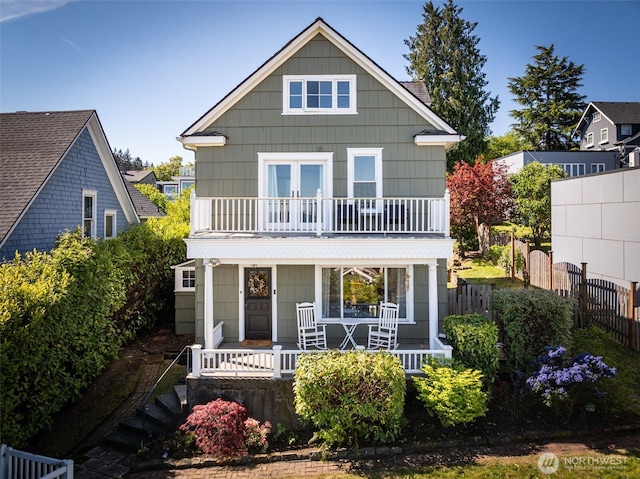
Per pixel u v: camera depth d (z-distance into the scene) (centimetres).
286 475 667
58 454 751
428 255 948
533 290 985
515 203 2369
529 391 801
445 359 820
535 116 4681
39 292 743
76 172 1384
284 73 1083
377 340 989
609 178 1351
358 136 1081
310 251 950
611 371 740
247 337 1093
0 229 1021
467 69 3659
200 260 1090
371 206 982
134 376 1079
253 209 1088
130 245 1336
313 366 752
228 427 739
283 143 1085
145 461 718
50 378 801
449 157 3562
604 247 1377
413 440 736
